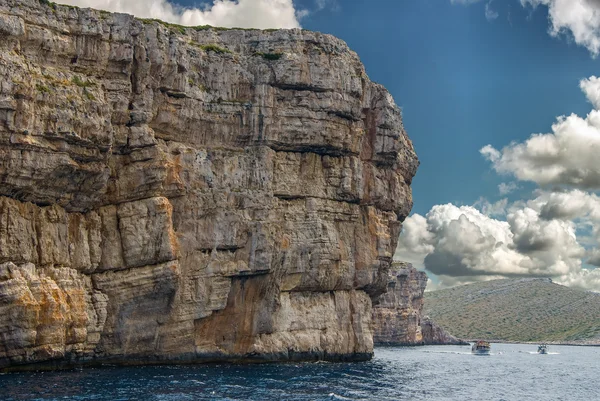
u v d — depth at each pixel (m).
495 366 138.00
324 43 97.31
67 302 74.75
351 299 102.12
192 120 88.81
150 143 82.19
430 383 89.25
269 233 91.00
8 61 70.50
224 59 92.38
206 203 87.56
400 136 106.69
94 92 77.44
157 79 84.62
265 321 91.62
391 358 144.62
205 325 87.50
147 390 66.00
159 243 82.06
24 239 71.31
